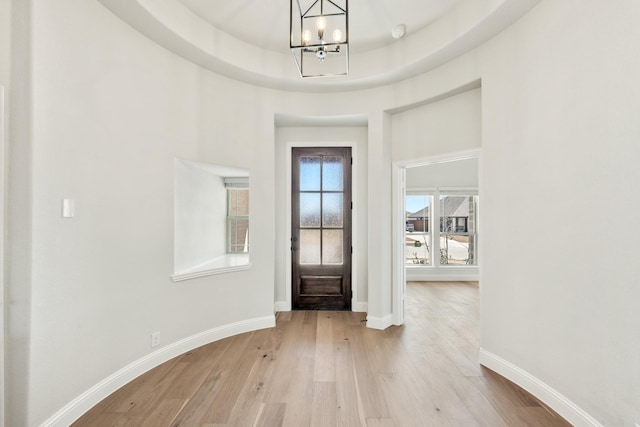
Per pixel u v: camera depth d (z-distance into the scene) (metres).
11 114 1.59
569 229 1.84
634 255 1.48
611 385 1.59
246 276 3.36
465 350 2.90
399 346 2.98
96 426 1.81
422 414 1.93
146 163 2.46
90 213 1.99
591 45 1.70
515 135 2.27
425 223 6.46
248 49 3.08
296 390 2.20
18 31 1.60
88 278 1.98
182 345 2.79
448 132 3.05
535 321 2.11
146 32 2.42
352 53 3.29
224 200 4.02
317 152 4.10
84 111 1.94
